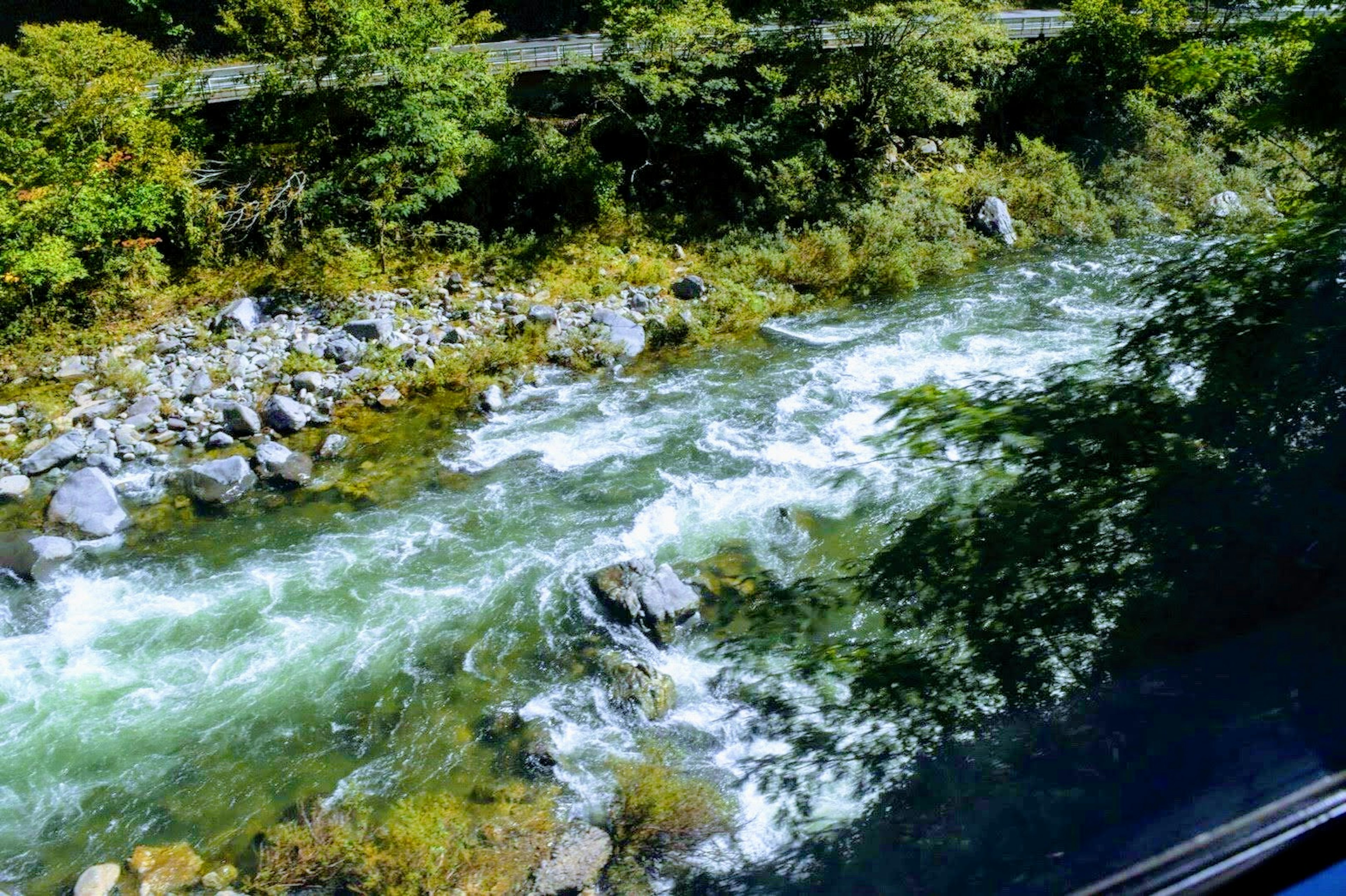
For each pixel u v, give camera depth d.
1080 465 6.14
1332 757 3.07
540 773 8.00
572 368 16.02
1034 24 28.62
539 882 6.88
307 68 18.38
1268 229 7.29
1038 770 4.53
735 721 8.12
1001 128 26.08
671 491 12.04
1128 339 7.17
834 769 6.34
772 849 6.34
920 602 6.33
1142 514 5.55
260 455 13.02
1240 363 5.87
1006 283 18.58
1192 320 6.48
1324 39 7.13
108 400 14.39
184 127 18.84
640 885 6.79
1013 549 6.04
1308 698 3.59
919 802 5.29
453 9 20.12
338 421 14.39
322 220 18.72
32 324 15.87
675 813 7.25
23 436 13.59
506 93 21.23
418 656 9.49
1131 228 21.89
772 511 11.22
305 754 8.34
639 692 8.65
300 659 9.50
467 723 8.63
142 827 7.64
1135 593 5.23
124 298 16.91
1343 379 5.45
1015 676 5.32
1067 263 19.77
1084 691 4.86
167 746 8.47
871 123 23.06
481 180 19.64
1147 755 3.93
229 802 7.86
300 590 10.56
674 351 16.61
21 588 10.74
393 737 8.51
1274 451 5.36
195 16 28.39
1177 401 6.10
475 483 12.66
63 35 17.61
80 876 7.11
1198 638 4.61
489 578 10.62
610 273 18.98
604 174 20.34
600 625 9.74
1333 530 4.78
